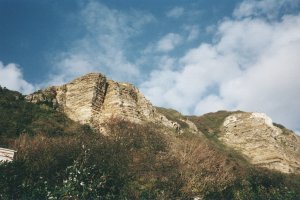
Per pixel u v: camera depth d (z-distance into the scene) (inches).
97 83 2178.9
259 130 2696.9
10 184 959.0
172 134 2018.9
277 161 2368.4
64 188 1004.6
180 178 1346.0
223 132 2844.5
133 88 2330.2
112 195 1116.5
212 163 1574.8
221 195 1353.3
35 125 1742.1
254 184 1558.8
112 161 1320.1
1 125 1614.2
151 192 1227.9
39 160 1141.1
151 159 1486.2
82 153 1235.2
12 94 2012.8
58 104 2105.1
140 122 1999.3
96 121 1946.4
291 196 1472.7
